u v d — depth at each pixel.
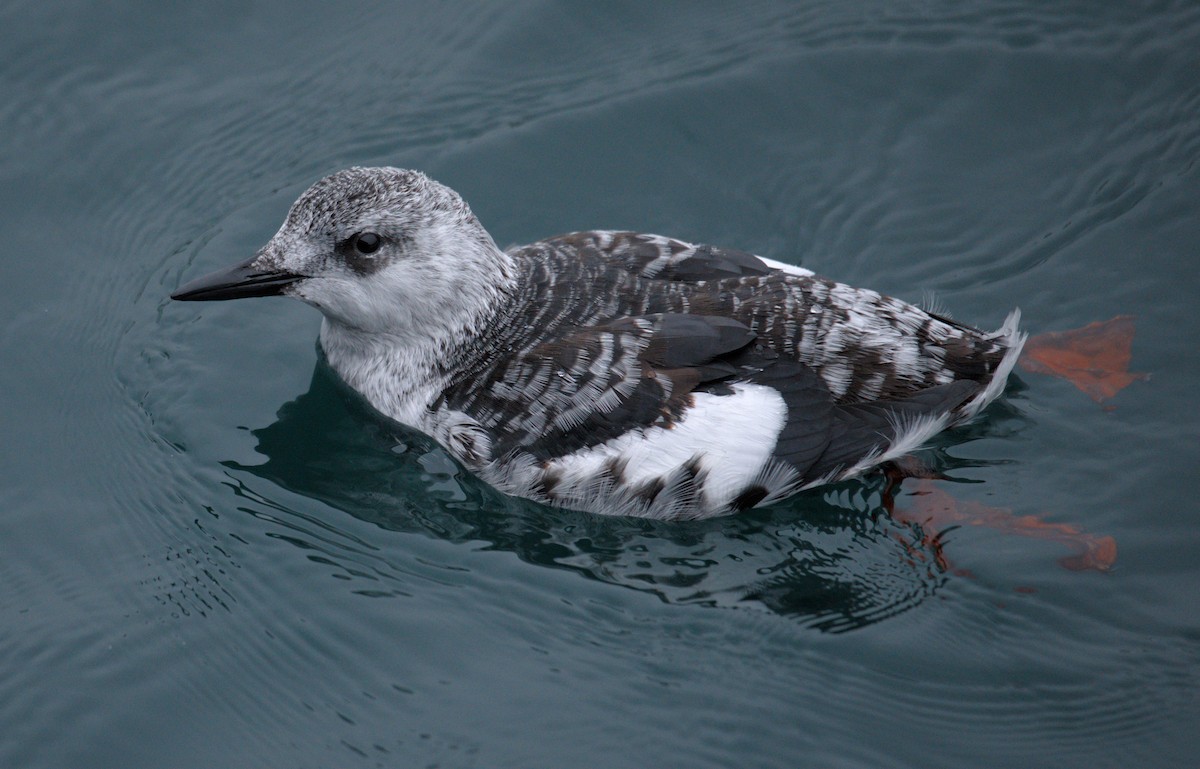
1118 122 15.69
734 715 9.83
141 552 11.37
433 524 11.41
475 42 16.92
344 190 11.41
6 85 15.97
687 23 17.05
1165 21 16.56
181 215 14.83
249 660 10.39
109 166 15.28
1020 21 16.75
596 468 10.72
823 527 11.23
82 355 13.36
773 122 15.86
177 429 12.48
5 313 13.70
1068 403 12.32
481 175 15.20
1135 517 11.24
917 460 11.57
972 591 10.67
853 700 9.95
